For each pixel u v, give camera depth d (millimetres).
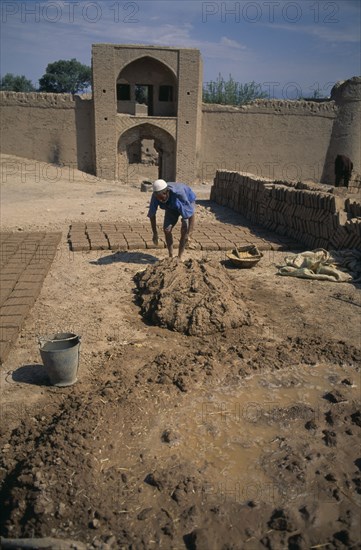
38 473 3086
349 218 8734
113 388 4109
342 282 7316
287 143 24234
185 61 21578
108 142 21859
